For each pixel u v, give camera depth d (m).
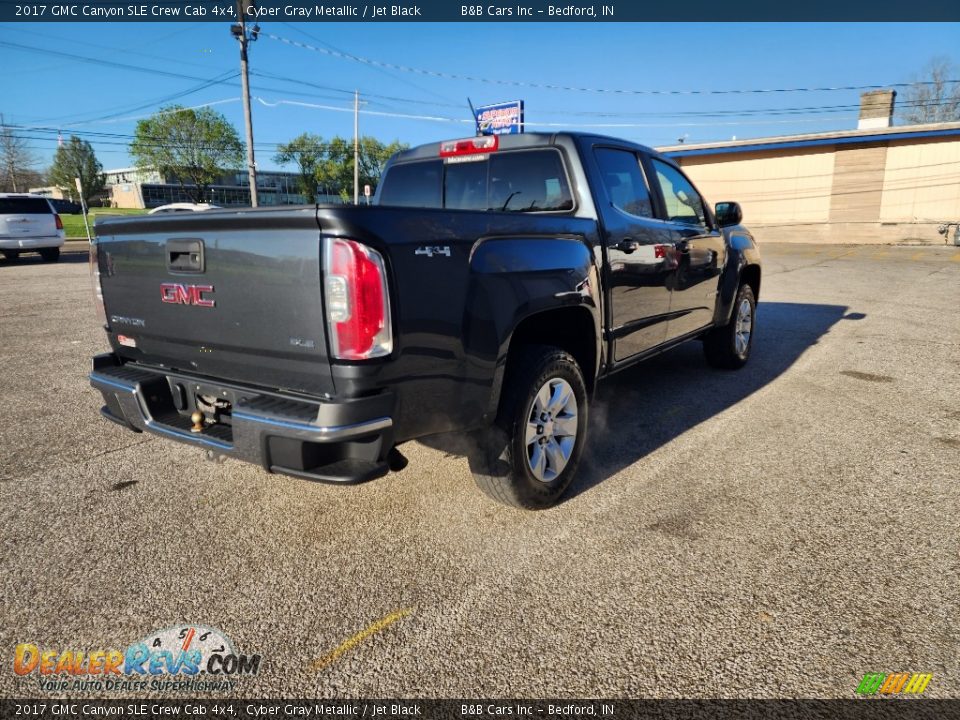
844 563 2.59
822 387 5.20
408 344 2.24
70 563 2.63
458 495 3.24
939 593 2.38
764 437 4.05
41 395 5.05
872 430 4.16
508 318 2.64
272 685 1.98
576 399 3.15
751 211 30.47
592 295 3.25
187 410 2.80
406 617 2.29
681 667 2.03
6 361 6.16
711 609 2.31
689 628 2.21
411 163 4.30
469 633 2.20
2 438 4.08
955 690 1.91
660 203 4.24
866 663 2.03
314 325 2.18
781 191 29.64
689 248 4.47
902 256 21.02
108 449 3.89
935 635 2.15
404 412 2.30
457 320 2.41
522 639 2.17
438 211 2.37
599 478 3.44
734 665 2.03
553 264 2.94
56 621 2.28
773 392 5.07
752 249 5.74
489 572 2.56
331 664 2.06
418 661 2.07
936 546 2.71
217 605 2.36
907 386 5.21
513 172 3.77
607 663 2.05
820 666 2.02
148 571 2.57
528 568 2.58
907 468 3.54
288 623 2.26
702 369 5.88
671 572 2.54
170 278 2.63
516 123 29.67
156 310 2.74
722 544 2.75
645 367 5.98
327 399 2.25
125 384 2.81
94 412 4.62
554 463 3.07
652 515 3.02
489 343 2.55
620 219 3.65
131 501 3.19
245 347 2.43
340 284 2.10
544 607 2.33
